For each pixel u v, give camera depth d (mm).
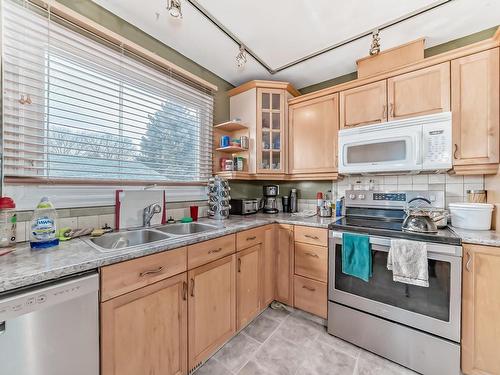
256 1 1420
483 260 1225
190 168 2080
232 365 1400
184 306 1267
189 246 1297
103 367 929
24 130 1185
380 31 1693
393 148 1714
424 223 1430
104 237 1364
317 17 1557
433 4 1433
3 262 873
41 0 1162
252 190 2793
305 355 1496
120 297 984
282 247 2037
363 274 1521
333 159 2078
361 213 2062
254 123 2271
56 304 806
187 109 2059
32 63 1193
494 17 1555
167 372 1172
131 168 1650
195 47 1897
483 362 1221
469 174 1610
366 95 1905
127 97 1611
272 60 2088
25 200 1184
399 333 1430
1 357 703
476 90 1480
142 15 1542
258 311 1875
